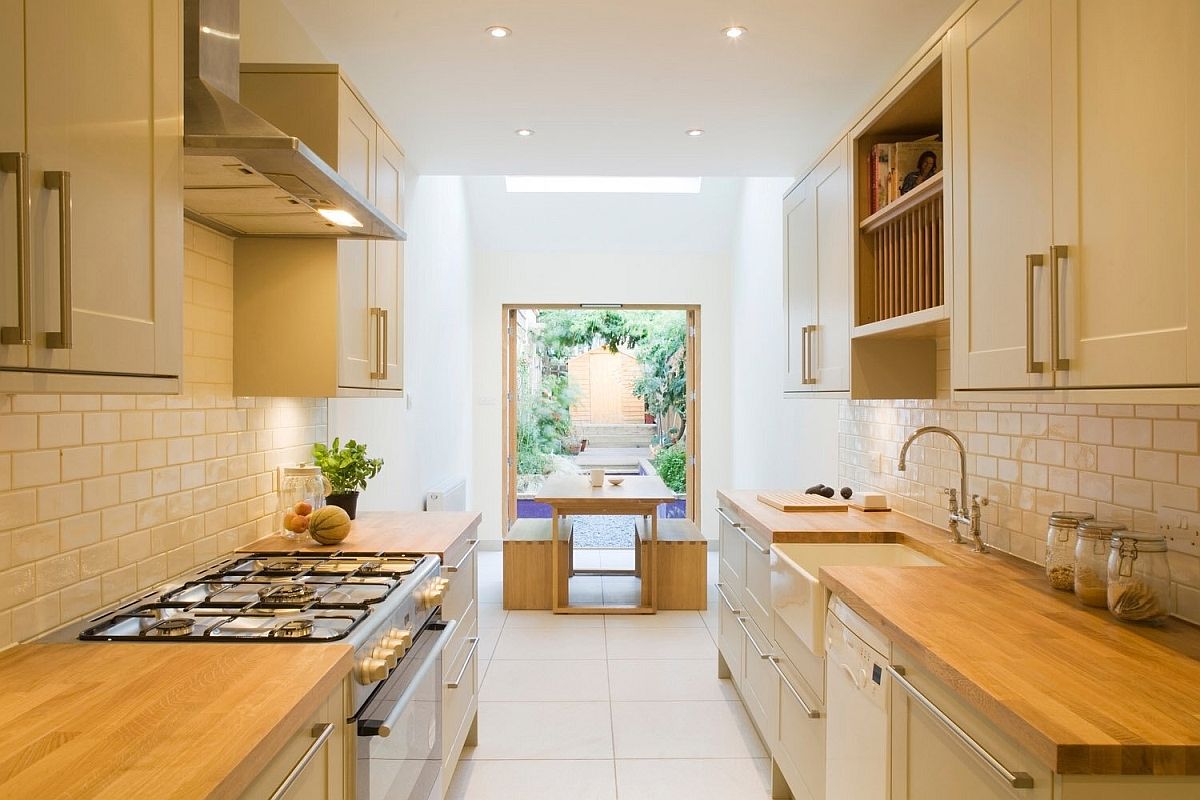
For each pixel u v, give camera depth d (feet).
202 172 5.79
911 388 9.55
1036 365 5.19
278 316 8.23
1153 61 4.16
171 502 6.94
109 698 4.10
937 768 4.78
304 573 6.95
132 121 4.20
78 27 3.73
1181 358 3.95
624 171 15.16
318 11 8.89
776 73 10.54
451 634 7.70
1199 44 3.84
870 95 11.27
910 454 10.44
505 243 24.08
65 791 3.11
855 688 6.17
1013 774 3.88
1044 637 5.08
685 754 10.38
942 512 9.45
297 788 4.20
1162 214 4.09
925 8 8.82
